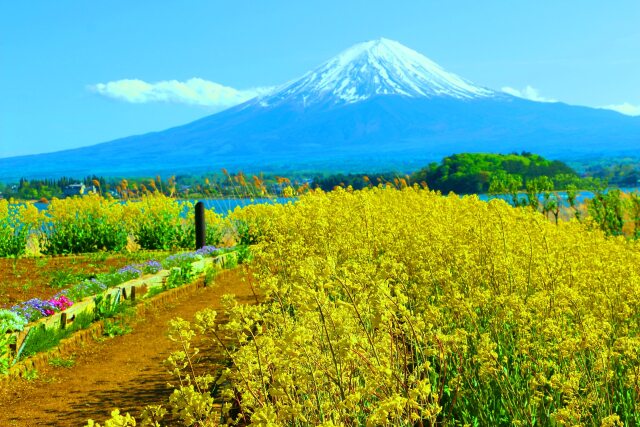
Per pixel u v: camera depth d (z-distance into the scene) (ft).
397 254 30.40
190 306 44.98
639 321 24.90
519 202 69.92
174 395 16.63
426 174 420.36
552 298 22.77
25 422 25.17
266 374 18.45
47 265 56.65
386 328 17.65
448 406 20.75
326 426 14.21
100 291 42.11
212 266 56.34
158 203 71.51
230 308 18.37
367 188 66.85
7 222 66.28
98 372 31.37
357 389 16.55
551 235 34.06
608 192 66.13
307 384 17.74
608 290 24.88
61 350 33.45
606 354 19.07
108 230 69.15
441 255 28.17
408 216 40.81
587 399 17.81
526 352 20.16
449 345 19.79
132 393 28.09
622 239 40.81
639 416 18.48
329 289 23.06
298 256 30.71
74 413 26.07
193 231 72.59
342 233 33.53
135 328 39.19
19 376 30.04
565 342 19.20
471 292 25.27
